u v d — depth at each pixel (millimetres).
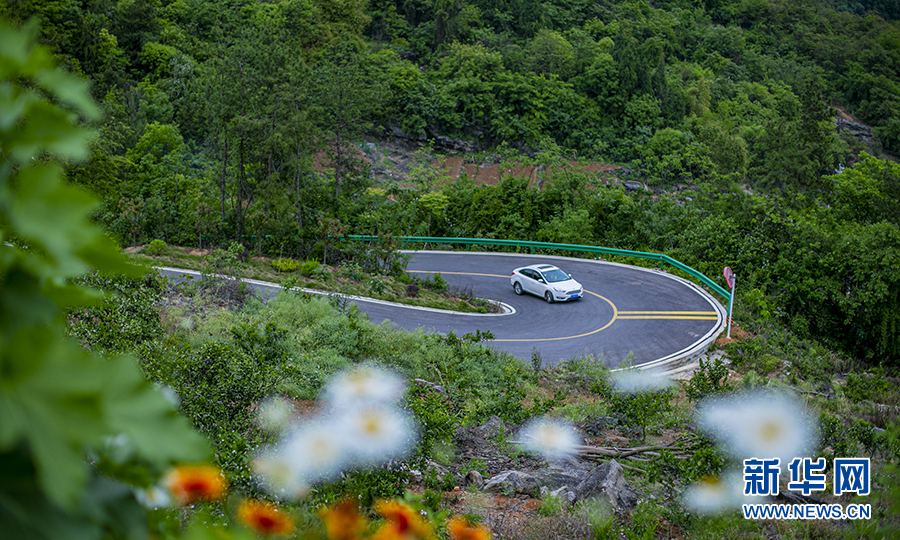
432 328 25172
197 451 646
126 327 10281
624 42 107250
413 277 33781
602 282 32719
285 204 37594
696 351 23328
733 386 14852
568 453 11430
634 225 43438
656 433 13023
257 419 9539
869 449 10703
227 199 40438
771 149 68688
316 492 6469
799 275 32656
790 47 142125
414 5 119312
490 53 102562
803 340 28250
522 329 25844
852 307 30641
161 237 34969
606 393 14797
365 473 7262
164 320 15633
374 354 16844
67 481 542
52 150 669
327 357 14719
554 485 9617
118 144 44906
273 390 10234
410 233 44188
